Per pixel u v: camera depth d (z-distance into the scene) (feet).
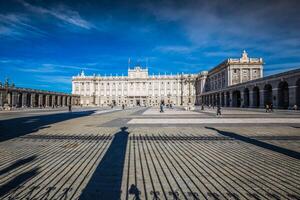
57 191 14.87
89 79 419.95
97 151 26.27
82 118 78.02
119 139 34.24
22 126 51.88
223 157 23.49
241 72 246.06
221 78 277.64
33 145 29.73
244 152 25.67
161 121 64.18
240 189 15.23
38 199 13.67
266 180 16.85
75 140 33.42
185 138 34.99
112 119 72.79
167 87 418.10
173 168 19.85
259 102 172.45
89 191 14.90
